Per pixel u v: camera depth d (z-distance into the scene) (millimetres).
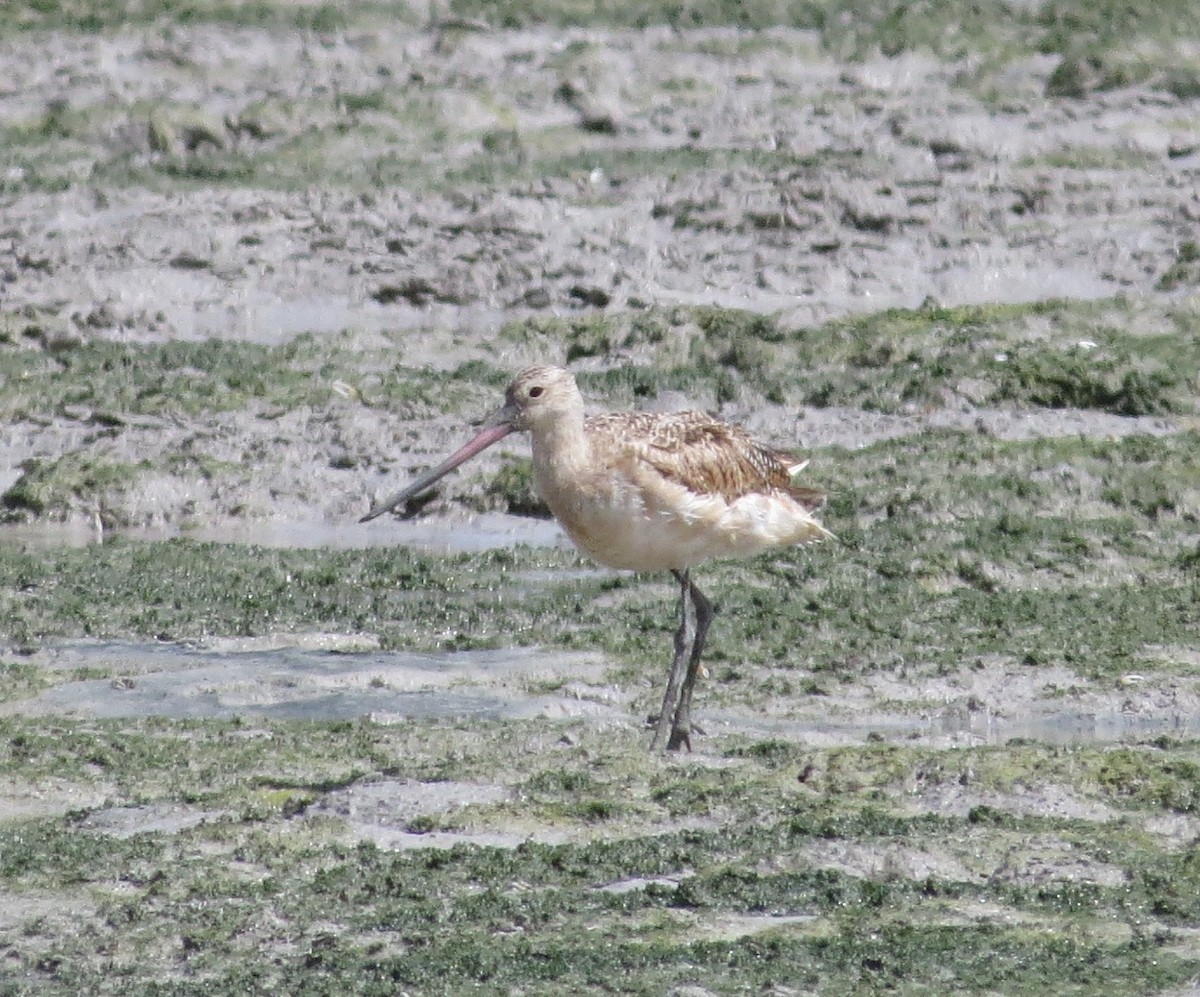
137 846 9977
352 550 15953
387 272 21312
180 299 20938
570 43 26719
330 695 12742
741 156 24062
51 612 14414
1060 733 12148
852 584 14984
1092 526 15977
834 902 9438
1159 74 25531
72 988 8555
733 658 13523
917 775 10883
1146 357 18609
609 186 23312
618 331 19812
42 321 20203
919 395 18469
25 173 23594
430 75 25938
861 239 21828
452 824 10242
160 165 24031
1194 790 10609
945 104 25312
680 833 10117
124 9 27281
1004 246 21734
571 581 15172
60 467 17312
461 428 18250
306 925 9164
